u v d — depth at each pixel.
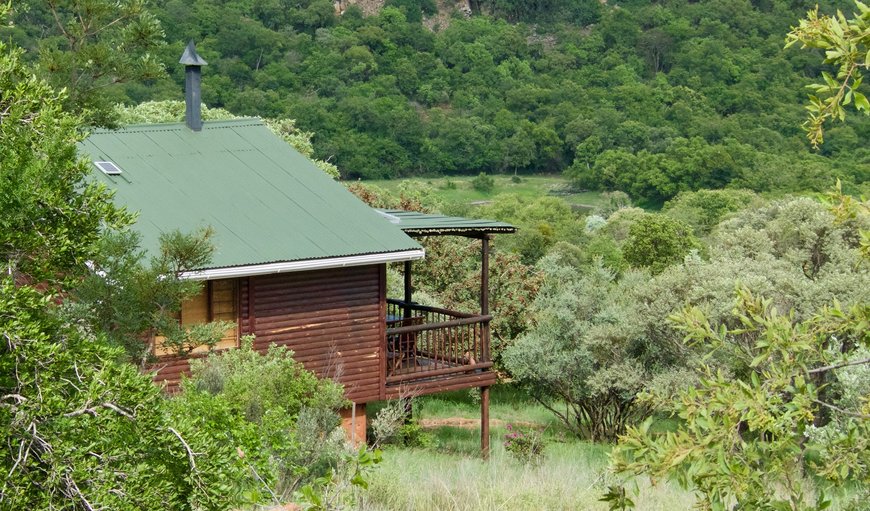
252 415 11.95
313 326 16.09
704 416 5.42
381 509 10.41
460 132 122.44
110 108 12.10
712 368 17.97
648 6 148.50
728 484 5.33
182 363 14.80
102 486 5.62
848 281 20.00
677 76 131.88
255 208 16.33
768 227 30.08
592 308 21.86
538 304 23.69
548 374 20.89
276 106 109.31
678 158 114.75
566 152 127.62
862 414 5.59
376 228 16.52
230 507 6.77
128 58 12.16
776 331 5.70
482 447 17.97
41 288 11.80
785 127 121.44
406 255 16.23
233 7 123.94
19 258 6.10
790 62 131.75
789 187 104.62
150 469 6.03
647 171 115.50
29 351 5.50
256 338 15.59
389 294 26.97
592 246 64.50
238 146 18.00
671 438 5.42
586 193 119.62
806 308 19.48
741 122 122.75
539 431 21.97
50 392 5.61
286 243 15.55
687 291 19.88
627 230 82.50
